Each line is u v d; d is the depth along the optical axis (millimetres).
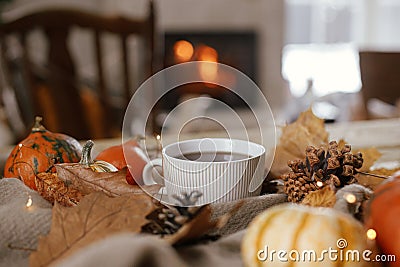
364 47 4801
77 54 3979
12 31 1944
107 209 536
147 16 1953
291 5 4684
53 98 2070
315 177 609
